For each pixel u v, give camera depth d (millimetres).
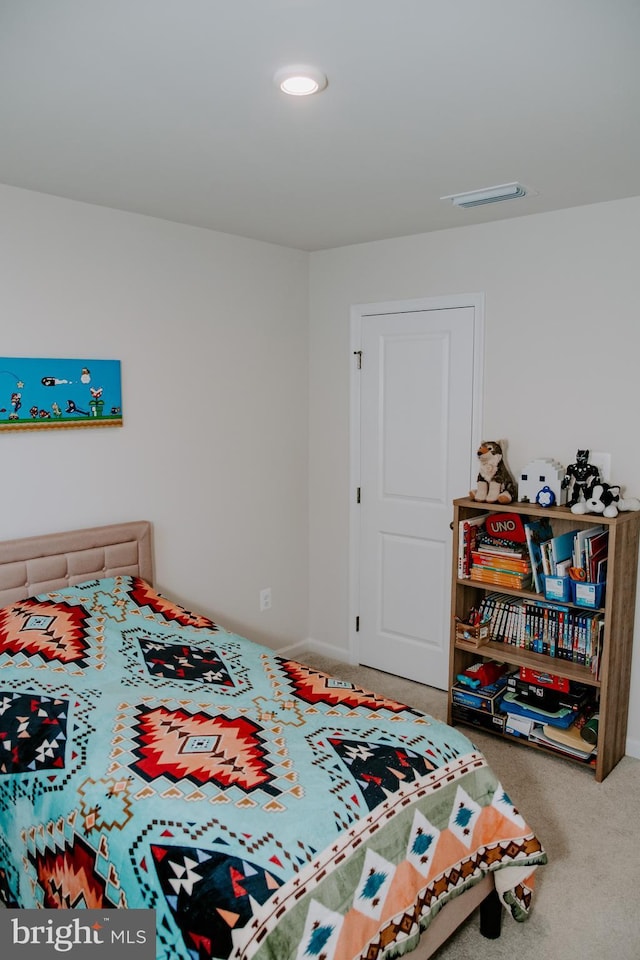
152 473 3168
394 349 3496
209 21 1347
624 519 2602
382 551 3688
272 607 3844
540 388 3020
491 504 2934
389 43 1437
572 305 2887
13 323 2625
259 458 3662
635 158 2191
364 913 1529
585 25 1358
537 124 1896
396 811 1684
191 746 1873
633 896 2115
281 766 1783
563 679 2828
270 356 3652
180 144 2070
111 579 2867
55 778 1822
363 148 2098
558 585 2762
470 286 3182
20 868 1909
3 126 1934
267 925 1370
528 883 1905
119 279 2945
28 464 2719
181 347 3221
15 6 1286
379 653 3781
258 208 2855
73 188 2580
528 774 2760
